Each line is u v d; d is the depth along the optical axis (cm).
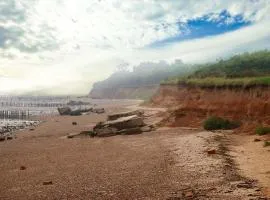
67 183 2527
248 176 2394
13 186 2544
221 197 1950
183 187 2238
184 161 3047
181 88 9700
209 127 5294
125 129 5747
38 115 13600
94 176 2703
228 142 3969
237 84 5875
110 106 17688
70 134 6103
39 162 3506
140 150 3869
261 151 3269
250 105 5256
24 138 5894
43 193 2292
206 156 3175
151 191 2198
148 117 7588
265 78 5491
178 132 5272
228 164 2798
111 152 3872
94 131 5850
